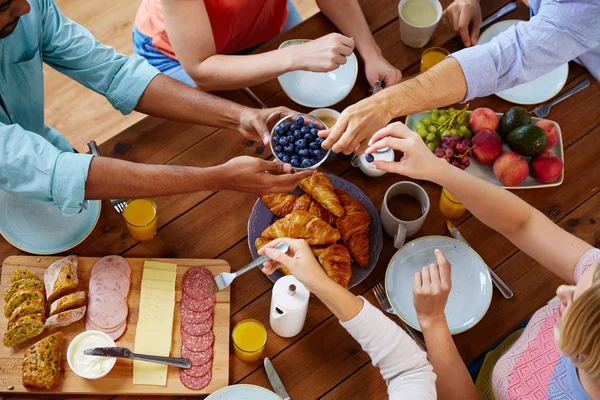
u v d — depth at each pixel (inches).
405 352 49.6
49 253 58.7
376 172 62.9
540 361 49.1
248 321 55.3
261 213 60.6
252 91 68.4
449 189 52.9
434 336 52.2
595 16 58.1
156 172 55.6
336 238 57.7
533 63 61.2
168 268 58.5
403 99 58.4
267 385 54.8
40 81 65.0
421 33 69.2
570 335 37.8
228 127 65.1
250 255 60.5
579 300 37.0
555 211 63.2
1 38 54.9
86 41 64.4
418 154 51.5
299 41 69.7
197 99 64.4
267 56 65.2
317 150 56.4
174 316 56.7
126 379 53.6
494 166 62.6
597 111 68.7
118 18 115.0
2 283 57.1
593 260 49.5
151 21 80.7
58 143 71.8
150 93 64.5
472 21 72.2
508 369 51.3
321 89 68.2
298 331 56.4
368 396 54.7
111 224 60.7
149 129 65.3
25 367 52.4
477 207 53.2
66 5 115.3
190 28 65.0
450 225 61.9
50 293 55.9
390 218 58.5
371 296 58.8
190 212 61.8
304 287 53.3
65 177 52.9
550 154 62.9
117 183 54.6
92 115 105.7
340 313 50.4
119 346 55.3
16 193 54.3
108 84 64.9
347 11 70.6
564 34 59.6
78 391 53.0
